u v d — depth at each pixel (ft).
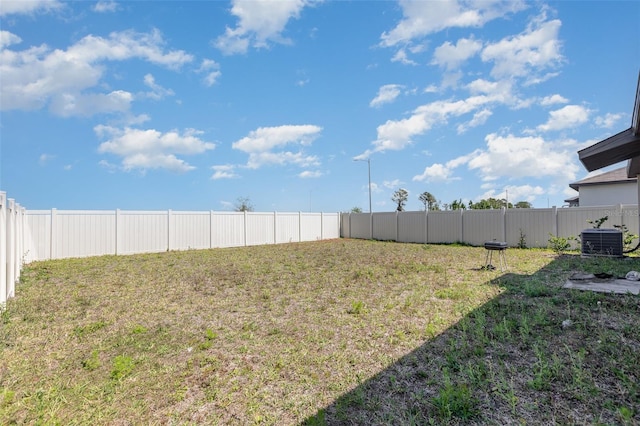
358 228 59.67
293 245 47.78
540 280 18.13
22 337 11.56
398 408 6.86
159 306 15.48
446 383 7.31
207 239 44.83
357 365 9.04
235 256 34.50
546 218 37.37
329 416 6.72
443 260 28.91
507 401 6.78
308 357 9.66
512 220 39.88
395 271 23.44
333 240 56.34
